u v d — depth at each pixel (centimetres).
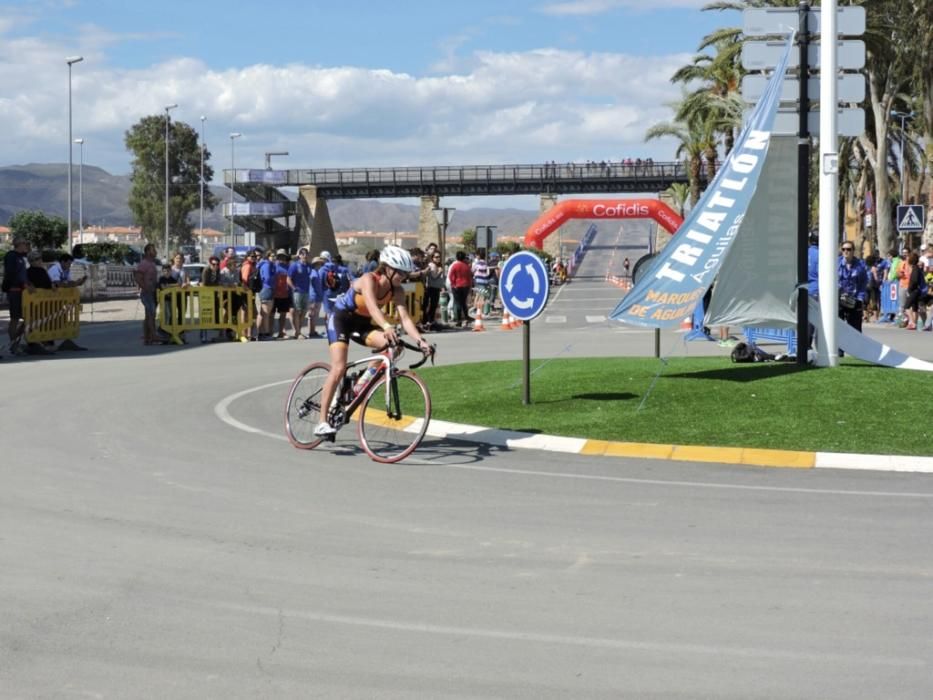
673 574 661
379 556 701
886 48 4459
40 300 2277
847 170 6550
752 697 473
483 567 677
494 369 1689
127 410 1375
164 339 2662
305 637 550
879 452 1039
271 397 1507
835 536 753
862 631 557
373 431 1092
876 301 3288
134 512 819
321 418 1067
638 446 1084
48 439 1151
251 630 561
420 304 2897
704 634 554
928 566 677
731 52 4950
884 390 1305
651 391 1352
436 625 569
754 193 1484
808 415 1192
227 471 982
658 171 11475
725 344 2206
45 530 762
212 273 2611
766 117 1440
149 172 14800
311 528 773
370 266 2545
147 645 538
